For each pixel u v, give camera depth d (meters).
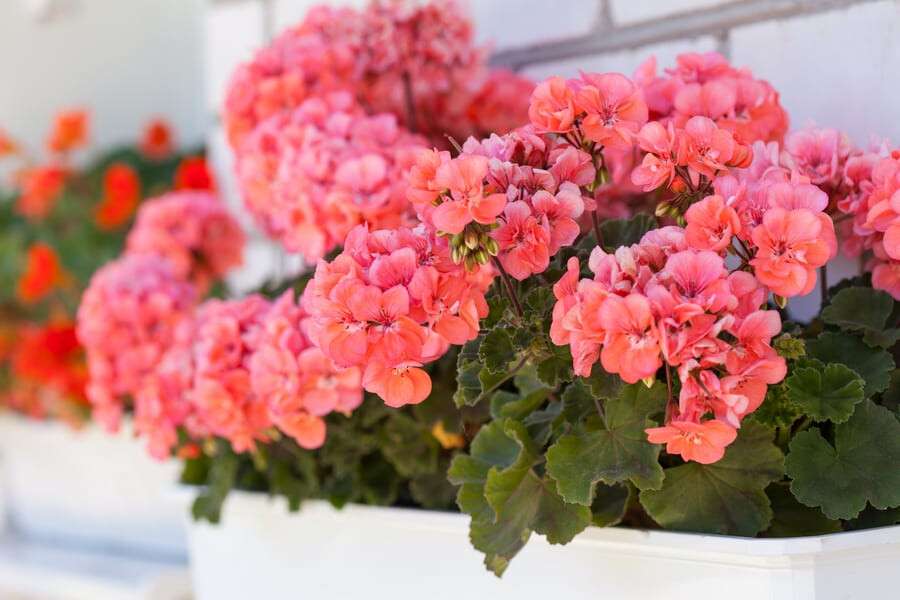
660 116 1.05
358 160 1.15
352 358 0.84
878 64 1.18
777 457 0.92
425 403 1.14
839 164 1.00
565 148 0.91
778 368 0.81
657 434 0.82
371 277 0.83
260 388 1.10
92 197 2.46
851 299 1.00
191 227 1.64
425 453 1.17
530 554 1.01
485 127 1.40
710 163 0.89
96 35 2.74
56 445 2.28
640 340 0.78
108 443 2.17
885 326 1.02
